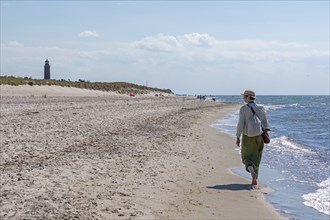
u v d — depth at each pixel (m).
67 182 9.30
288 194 10.10
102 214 7.24
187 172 11.99
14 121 21.59
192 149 17.02
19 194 8.04
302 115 57.09
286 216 8.23
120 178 10.24
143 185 9.76
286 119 47.94
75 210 7.30
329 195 10.09
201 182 10.83
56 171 10.31
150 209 7.86
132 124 25.00
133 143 16.77
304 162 15.37
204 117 41.03
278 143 21.61
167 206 8.20
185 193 9.44
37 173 9.92
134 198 8.54
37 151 12.99
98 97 74.56
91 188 8.98
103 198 8.27
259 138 10.70
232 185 10.75
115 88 107.19
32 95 61.59
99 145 15.36
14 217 6.73
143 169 11.68
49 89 71.69
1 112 27.25
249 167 10.70
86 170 10.76
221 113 52.19
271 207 8.84
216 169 12.95
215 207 8.49
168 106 55.94
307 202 9.38
